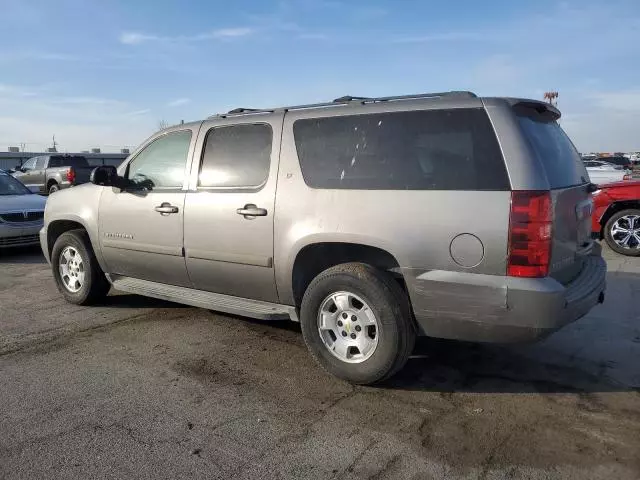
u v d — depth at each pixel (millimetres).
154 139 5207
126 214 5211
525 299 3227
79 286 5910
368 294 3643
